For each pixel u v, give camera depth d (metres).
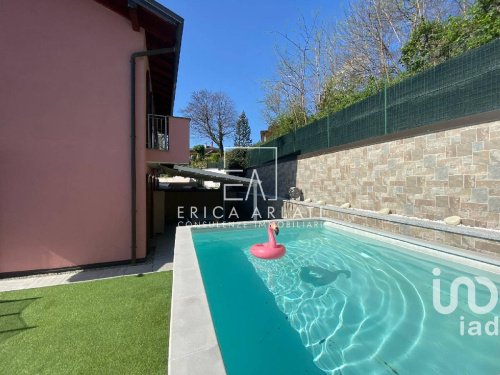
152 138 9.18
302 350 2.91
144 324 3.96
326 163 10.14
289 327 3.35
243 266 5.52
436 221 5.54
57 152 6.82
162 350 3.35
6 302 4.80
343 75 15.38
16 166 6.54
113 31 7.23
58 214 6.84
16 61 6.51
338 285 4.56
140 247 7.57
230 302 4.02
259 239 7.51
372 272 5.07
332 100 14.33
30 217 6.64
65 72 6.85
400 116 6.75
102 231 7.20
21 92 6.54
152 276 6.26
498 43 4.53
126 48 7.35
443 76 5.57
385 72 13.14
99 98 7.14
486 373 2.49
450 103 5.41
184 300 2.60
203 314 2.32
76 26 6.92
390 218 6.21
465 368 2.56
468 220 4.97
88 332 3.76
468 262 4.13
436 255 4.67
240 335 3.18
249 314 3.67
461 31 7.07
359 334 3.19
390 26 13.45
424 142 5.95
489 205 4.62
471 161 4.94
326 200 10.16
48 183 6.76
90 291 5.29
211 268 5.43
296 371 2.58
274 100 20.31
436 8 12.00
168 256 8.16
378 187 7.43
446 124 5.41
